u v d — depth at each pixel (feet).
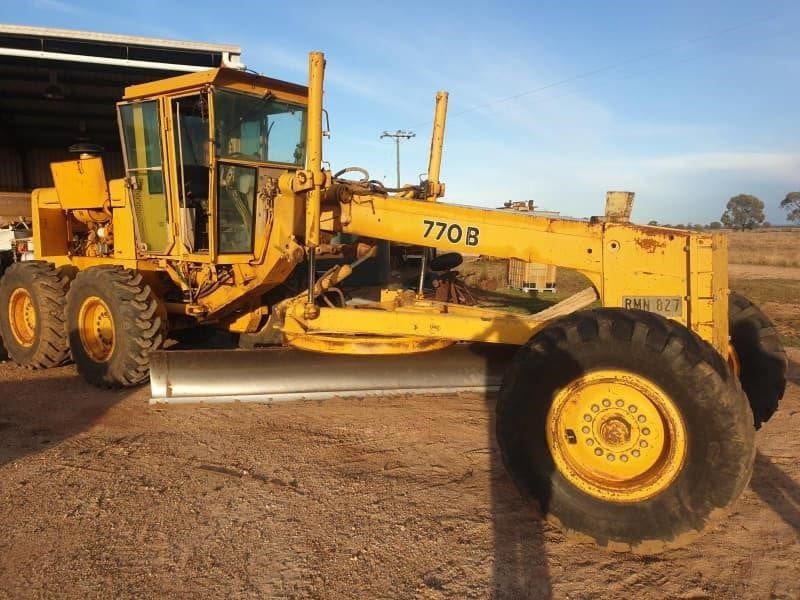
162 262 23.04
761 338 16.11
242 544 11.64
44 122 51.78
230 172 21.27
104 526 12.30
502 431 11.96
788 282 66.18
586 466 11.69
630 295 13.62
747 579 10.53
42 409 19.83
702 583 10.44
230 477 14.56
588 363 11.41
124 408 19.81
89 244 26.58
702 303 13.05
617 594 10.16
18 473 14.83
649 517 10.97
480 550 11.43
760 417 16.07
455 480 14.39
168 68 37.76
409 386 18.69
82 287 22.25
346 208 16.47
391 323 16.52
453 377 18.94
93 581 10.48
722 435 10.48
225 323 24.20
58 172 25.76
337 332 16.97
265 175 22.43
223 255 21.13
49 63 39.47
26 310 25.81
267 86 21.86
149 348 21.26
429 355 18.90
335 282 19.02
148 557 11.21
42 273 24.73
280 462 15.44
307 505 13.15
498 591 10.21
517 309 41.24
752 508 13.08
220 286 21.81
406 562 11.03
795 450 16.15
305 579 10.54
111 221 25.31
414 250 34.01
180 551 11.39
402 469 15.01
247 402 18.35
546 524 12.39
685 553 11.39
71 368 25.54
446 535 11.94
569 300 16.46
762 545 11.61
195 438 17.11
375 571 10.77
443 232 15.60
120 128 22.97
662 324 11.16
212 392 18.37
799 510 12.96
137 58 38.42
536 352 11.71
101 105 48.60
